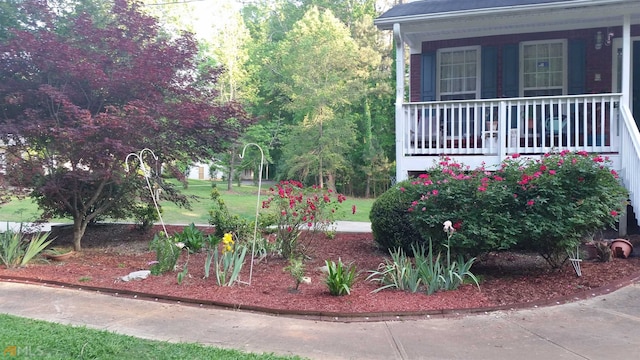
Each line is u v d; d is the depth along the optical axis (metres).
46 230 11.74
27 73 8.89
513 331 4.86
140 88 8.94
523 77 10.91
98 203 10.16
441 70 11.56
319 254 8.70
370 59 29.61
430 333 4.84
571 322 5.10
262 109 32.22
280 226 8.38
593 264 7.33
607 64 10.37
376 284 6.62
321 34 26.48
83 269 7.75
